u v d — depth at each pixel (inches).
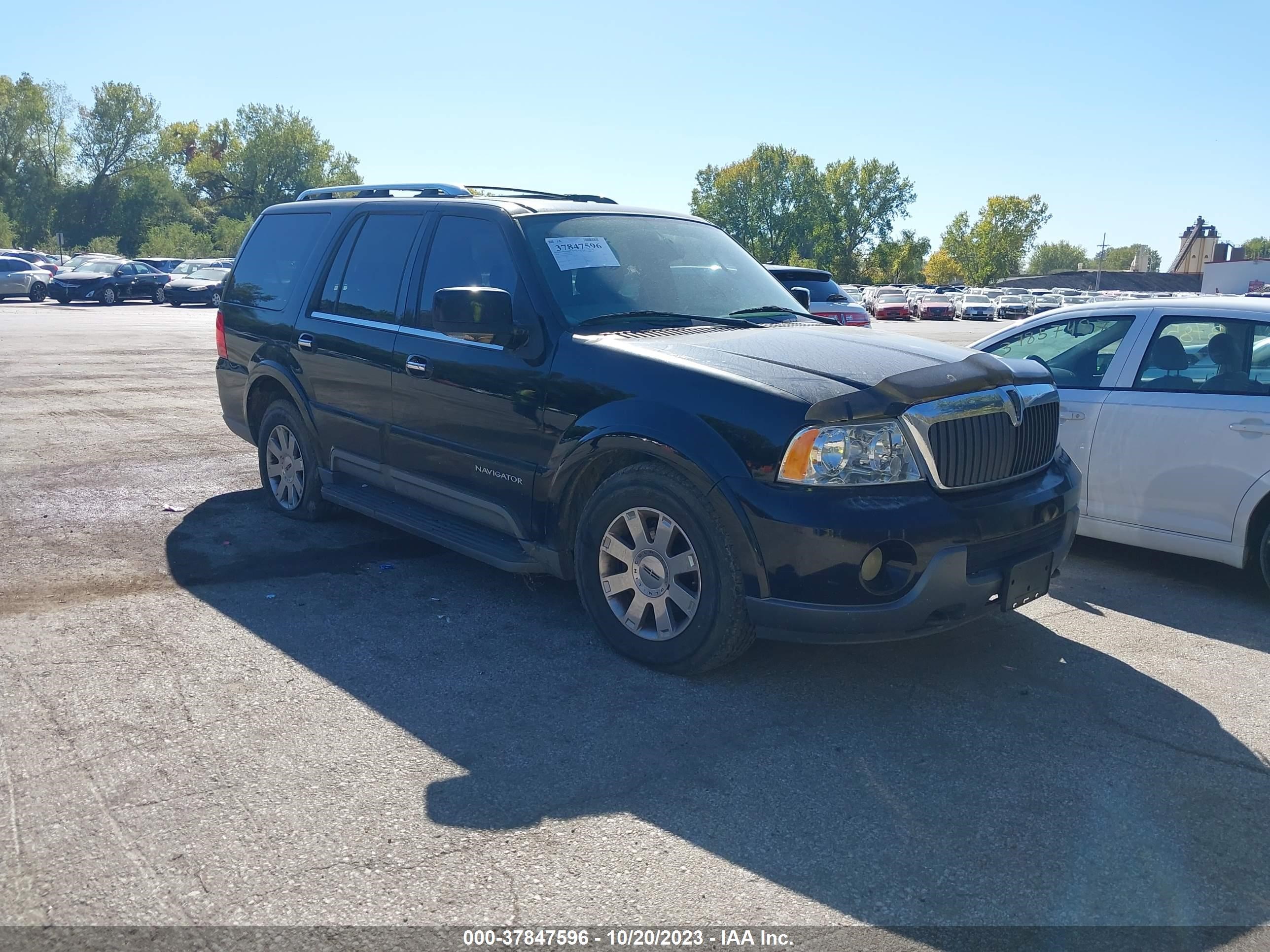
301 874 106.8
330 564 214.5
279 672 158.7
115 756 130.7
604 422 160.9
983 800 125.8
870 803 124.3
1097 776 132.4
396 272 209.6
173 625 177.2
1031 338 246.4
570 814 120.0
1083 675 166.1
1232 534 204.4
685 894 105.5
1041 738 143.0
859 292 2861.7
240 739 136.2
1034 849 115.6
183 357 653.3
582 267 185.2
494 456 181.3
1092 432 224.2
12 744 133.1
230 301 265.7
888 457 145.1
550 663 164.7
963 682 161.8
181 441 350.6
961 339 1309.1
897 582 144.6
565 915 101.6
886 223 4761.3
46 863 107.9
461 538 191.5
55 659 161.2
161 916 99.8
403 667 161.9
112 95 3378.4
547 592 199.9
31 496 267.0
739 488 145.6
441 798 122.6
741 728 143.5
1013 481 160.2
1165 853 115.2
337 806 120.2
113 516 248.8
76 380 510.9
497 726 142.3
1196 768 135.2
